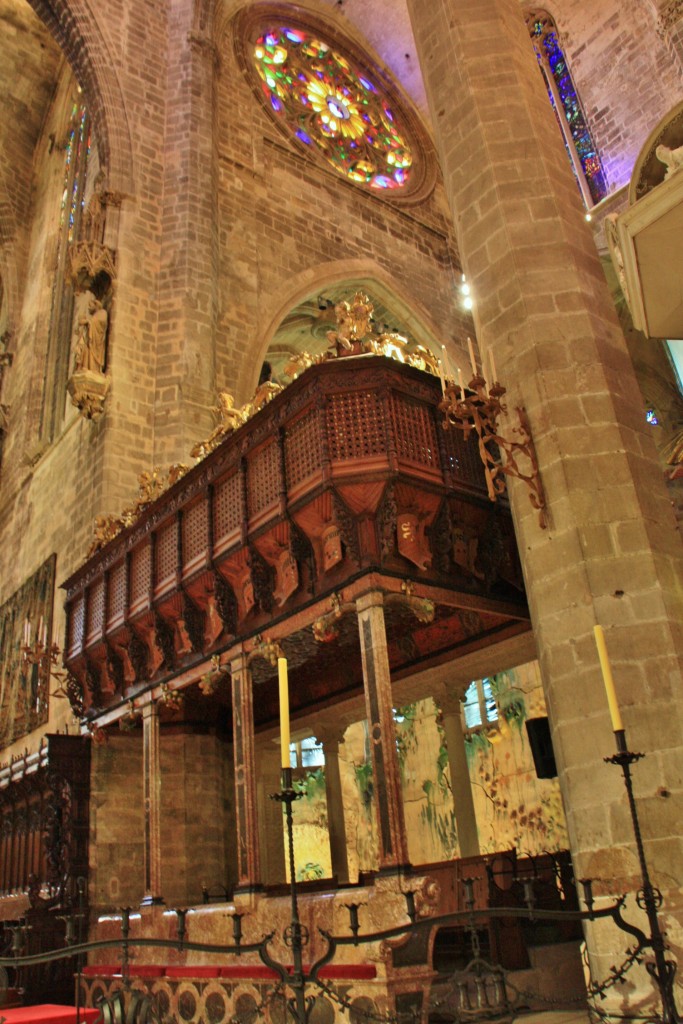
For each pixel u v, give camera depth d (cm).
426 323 2920
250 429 1190
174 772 1540
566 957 1041
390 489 1022
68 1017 615
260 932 1015
